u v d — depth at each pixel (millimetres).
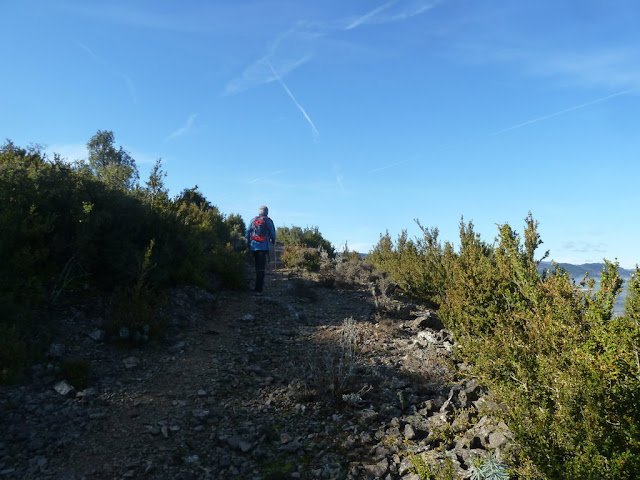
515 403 3752
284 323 7922
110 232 7340
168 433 4102
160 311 7160
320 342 6965
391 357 6363
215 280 9789
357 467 3656
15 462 3541
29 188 6801
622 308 3586
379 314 8727
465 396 4805
